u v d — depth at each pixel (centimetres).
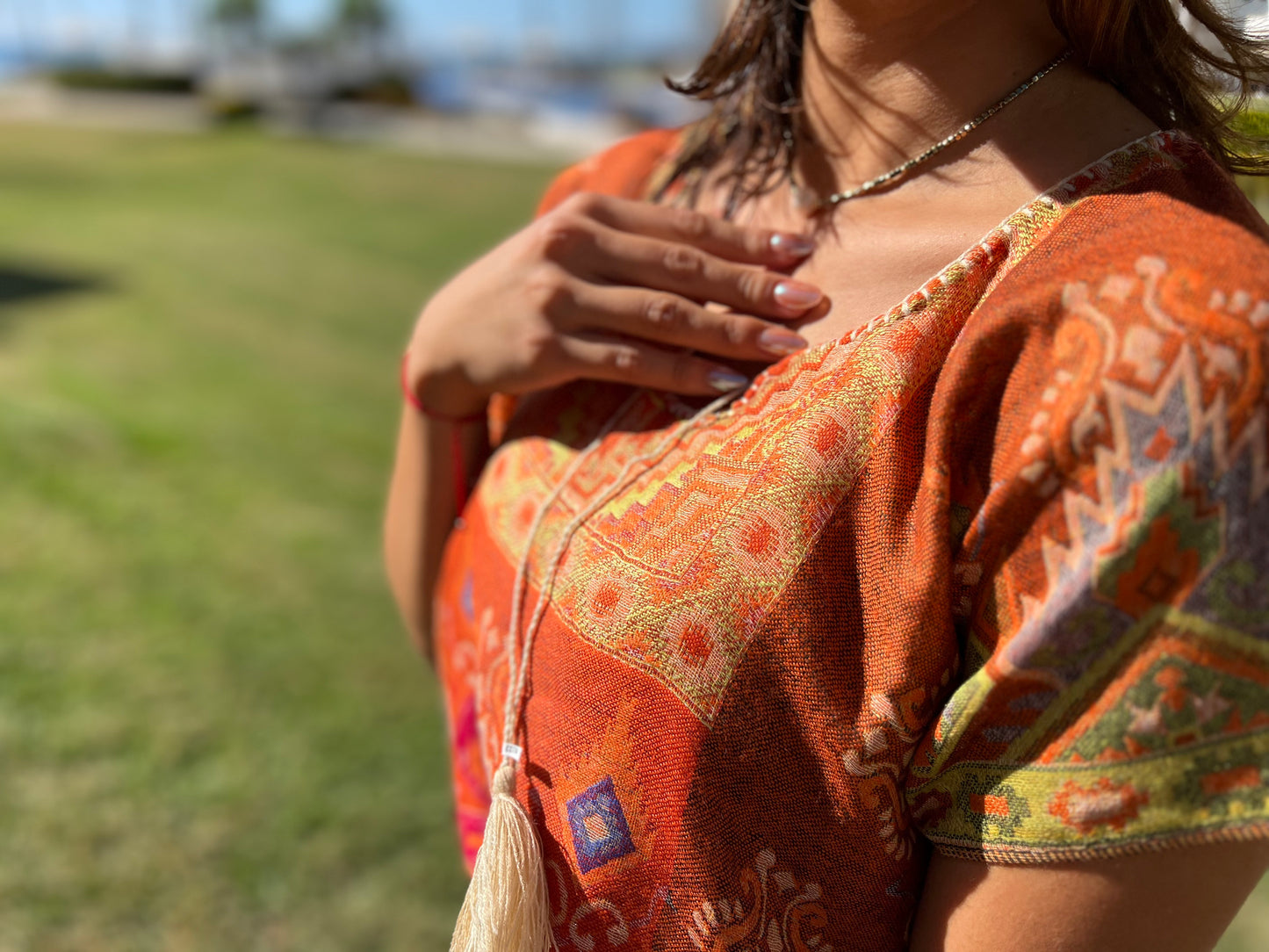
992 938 59
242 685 339
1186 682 53
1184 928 56
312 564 425
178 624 371
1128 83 75
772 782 66
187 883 262
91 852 268
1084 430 55
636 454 81
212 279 931
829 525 65
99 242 1052
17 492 461
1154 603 53
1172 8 74
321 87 2883
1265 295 52
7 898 251
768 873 67
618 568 73
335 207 1345
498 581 87
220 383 652
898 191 78
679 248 85
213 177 1546
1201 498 52
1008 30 74
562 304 88
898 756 64
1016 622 59
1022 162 71
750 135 95
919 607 62
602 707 71
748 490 68
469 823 101
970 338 61
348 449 560
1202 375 52
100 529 436
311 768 305
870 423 65
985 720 60
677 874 68
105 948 242
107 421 559
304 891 263
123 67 3525
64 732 309
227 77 3078
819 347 72
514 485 92
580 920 73
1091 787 56
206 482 496
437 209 1368
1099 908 56
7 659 340
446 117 2722
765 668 65
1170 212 59
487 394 99
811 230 84
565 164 1922
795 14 90
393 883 268
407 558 112
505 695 81
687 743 67
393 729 326
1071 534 56
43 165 1559
